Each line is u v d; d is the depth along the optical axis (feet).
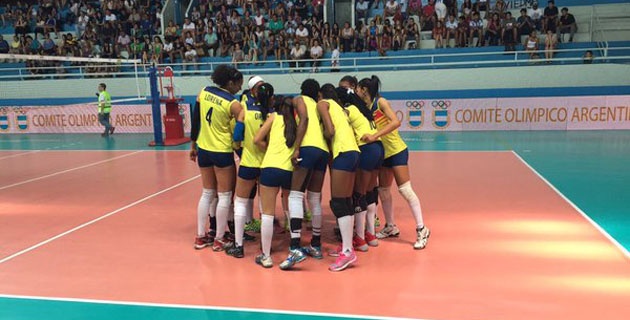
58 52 68.13
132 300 13.39
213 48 65.16
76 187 28.73
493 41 59.47
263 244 15.62
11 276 15.31
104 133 55.83
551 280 14.06
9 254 17.35
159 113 46.06
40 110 60.64
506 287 13.66
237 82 16.47
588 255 15.97
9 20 77.87
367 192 16.98
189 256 16.84
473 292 13.39
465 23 60.08
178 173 32.24
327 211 22.27
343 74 57.82
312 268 15.51
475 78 56.34
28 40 69.41
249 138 15.79
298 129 14.94
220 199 16.80
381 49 60.03
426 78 57.36
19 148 47.37
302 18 67.77
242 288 14.03
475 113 52.16
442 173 30.45
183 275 15.11
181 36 66.90
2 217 22.43
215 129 16.22
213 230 18.19
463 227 19.35
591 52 56.34
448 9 63.36
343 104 16.05
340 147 15.03
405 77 57.72
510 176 28.91
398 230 18.52
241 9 72.64
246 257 16.66
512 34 57.93
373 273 14.92
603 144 39.96
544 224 19.44
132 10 73.26
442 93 53.57
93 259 16.71
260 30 65.05
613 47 55.57
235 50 62.49
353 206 16.51
